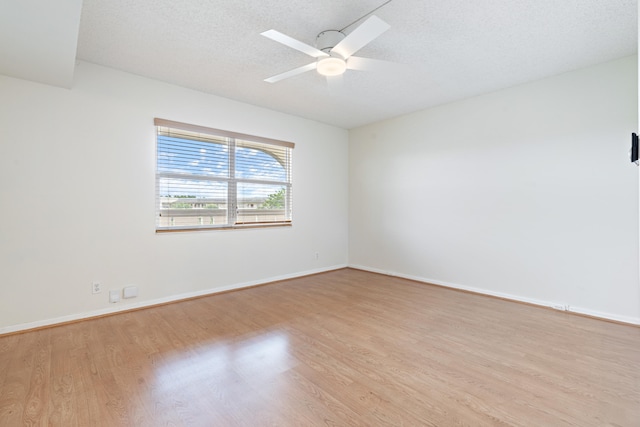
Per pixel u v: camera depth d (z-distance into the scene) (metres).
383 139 4.80
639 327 2.69
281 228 4.42
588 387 1.80
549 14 2.14
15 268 2.56
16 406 1.62
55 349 2.27
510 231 3.49
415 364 2.07
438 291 3.88
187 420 1.53
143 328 2.68
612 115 2.84
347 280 4.46
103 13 2.13
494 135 3.59
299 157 4.62
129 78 3.10
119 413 1.58
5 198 2.52
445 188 4.06
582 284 3.03
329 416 1.56
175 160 3.45
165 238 3.35
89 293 2.90
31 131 2.62
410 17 2.17
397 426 1.49
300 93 3.64
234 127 3.86
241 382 1.87
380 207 4.87
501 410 1.60
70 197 2.80
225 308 3.21
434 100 3.89
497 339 2.46
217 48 2.61
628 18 2.20
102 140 2.95
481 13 2.13
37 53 2.17
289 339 2.47
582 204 3.01
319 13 2.13
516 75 3.15
